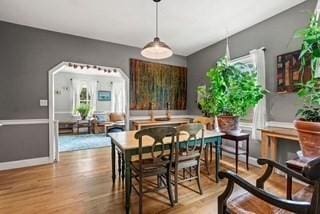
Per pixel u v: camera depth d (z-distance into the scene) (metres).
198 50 5.00
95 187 2.63
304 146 1.88
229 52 4.13
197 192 2.48
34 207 2.14
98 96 8.70
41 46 3.62
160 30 3.82
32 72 3.55
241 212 1.26
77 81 8.23
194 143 2.43
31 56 3.54
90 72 8.02
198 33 3.98
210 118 3.94
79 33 3.88
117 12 3.13
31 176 3.01
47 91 3.70
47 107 3.71
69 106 8.12
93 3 2.87
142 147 2.09
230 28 3.77
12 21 3.32
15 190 2.54
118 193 2.47
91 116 8.03
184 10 3.12
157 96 5.04
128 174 2.05
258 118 3.46
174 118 5.18
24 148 3.51
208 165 3.36
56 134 3.78
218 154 2.76
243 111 3.46
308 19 2.82
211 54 4.64
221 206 1.35
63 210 2.08
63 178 2.94
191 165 2.39
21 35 3.44
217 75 3.54
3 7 2.91
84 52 4.07
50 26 3.54
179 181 2.52
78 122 7.35
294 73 2.97
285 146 3.08
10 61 3.36
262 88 3.39
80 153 4.34
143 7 3.01
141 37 4.14
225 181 2.79
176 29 3.79
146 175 2.08
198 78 5.08
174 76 5.29
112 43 4.40
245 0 2.88
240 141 3.46
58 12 3.09
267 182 2.75
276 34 3.25
